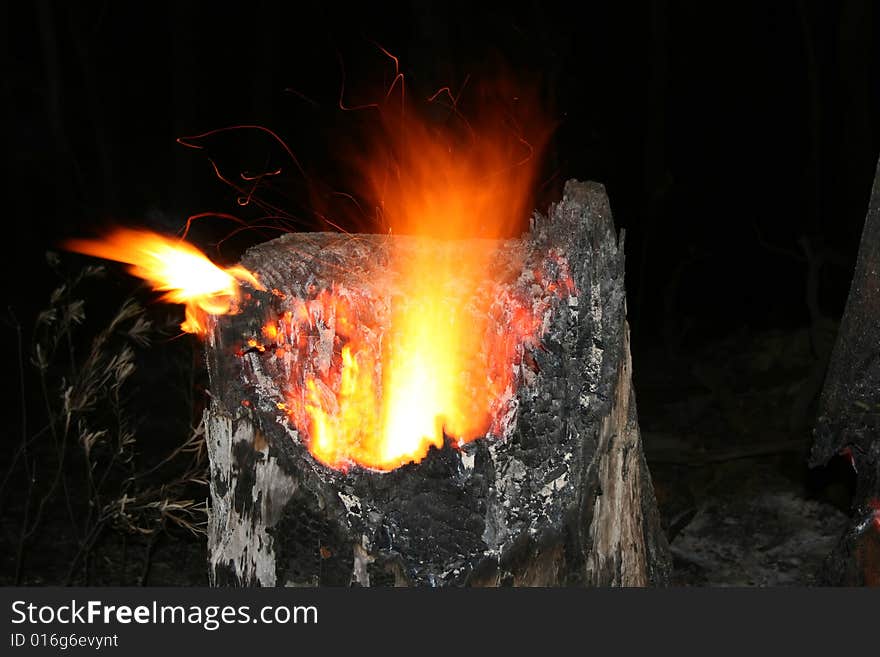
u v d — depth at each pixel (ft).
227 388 7.49
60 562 14.42
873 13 33.09
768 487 16.96
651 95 34.04
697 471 17.74
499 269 7.86
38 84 38.58
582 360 7.57
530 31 33.55
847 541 9.61
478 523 7.11
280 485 7.25
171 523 14.84
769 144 43.34
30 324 30.55
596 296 7.68
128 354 12.09
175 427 20.12
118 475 17.54
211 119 42.55
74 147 40.88
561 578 7.42
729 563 14.43
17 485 17.31
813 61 34.32
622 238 7.87
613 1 40.40
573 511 7.38
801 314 34.50
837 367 9.56
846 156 31.32
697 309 36.78
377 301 7.64
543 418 7.37
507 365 7.47
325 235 8.67
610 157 38.45
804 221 36.81
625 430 8.05
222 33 43.19
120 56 42.42
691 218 42.47
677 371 26.37
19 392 23.77
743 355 25.67
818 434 9.75
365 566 7.09
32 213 40.98
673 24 42.14
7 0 38.68
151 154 41.96
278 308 7.59
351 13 38.83
